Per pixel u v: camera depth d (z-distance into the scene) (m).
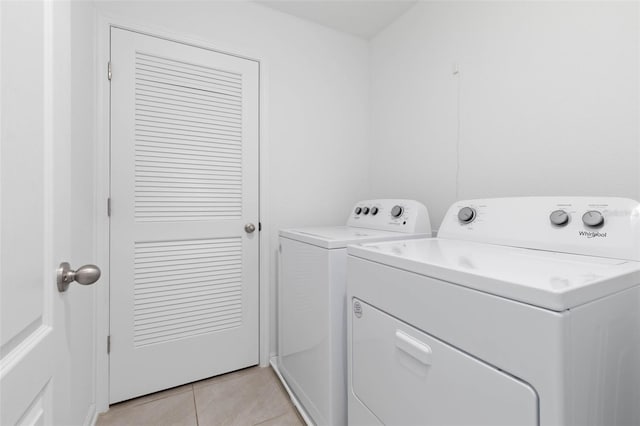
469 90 1.49
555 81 1.16
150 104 1.53
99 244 1.40
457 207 1.25
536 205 0.99
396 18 1.96
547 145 1.19
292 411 1.42
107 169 1.42
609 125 1.02
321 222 2.04
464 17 1.51
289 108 1.93
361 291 0.97
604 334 0.55
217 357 1.71
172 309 1.59
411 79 1.85
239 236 1.77
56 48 0.64
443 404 0.66
